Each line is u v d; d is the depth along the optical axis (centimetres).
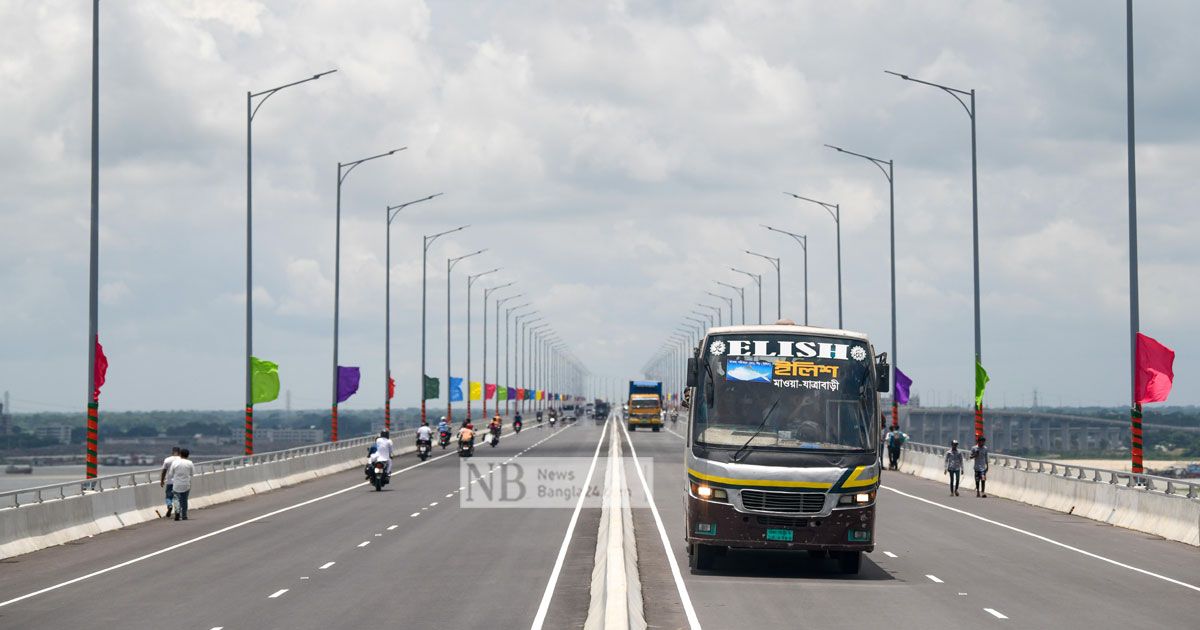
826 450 2297
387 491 4881
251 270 5375
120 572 2467
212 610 1967
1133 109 3675
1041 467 4331
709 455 2308
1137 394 3575
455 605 2011
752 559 2680
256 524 3522
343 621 1858
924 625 1841
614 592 1794
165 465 3700
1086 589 2242
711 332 2405
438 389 9619
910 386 6625
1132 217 3659
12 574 2453
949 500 4484
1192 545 3009
